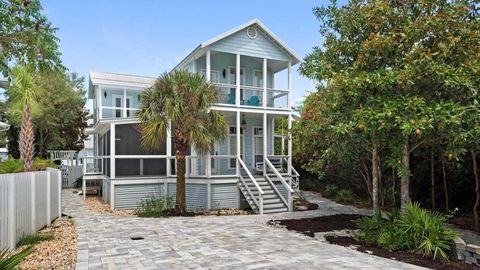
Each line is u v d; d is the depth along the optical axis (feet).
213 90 38.75
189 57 52.65
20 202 24.36
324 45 29.86
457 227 34.40
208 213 42.04
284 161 58.29
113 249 23.24
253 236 27.71
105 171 54.80
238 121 48.34
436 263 20.47
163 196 46.62
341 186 58.95
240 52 49.96
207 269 18.80
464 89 22.71
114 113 66.95
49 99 82.43
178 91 37.06
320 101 30.89
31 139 40.98
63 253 22.15
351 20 28.02
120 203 44.60
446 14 23.34
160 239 26.37
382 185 46.85
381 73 24.31
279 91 52.65
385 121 22.80
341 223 34.30
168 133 42.11
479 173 35.06
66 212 41.52
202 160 49.93
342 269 18.76
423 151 35.70
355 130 27.12
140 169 47.98
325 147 40.57
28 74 39.93
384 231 25.16
